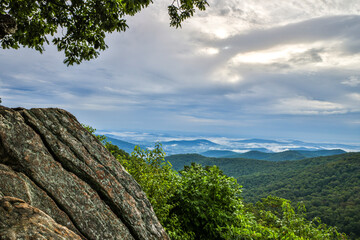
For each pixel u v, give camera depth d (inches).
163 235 104.2
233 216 204.4
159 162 194.7
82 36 193.0
